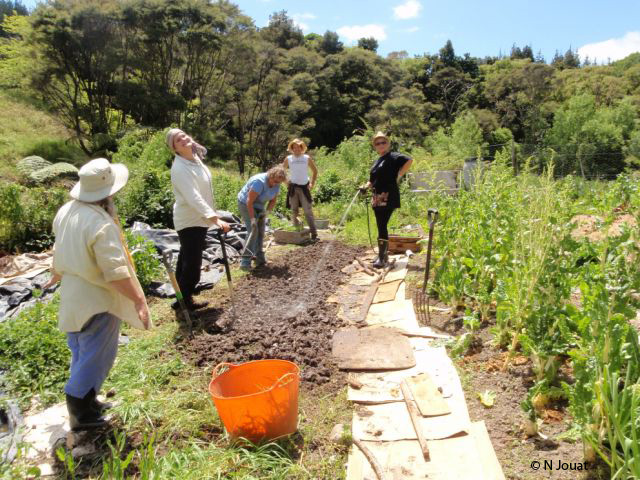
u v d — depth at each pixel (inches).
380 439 125.5
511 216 207.2
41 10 928.9
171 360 173.5
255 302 233.9
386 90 2326.5
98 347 131.0
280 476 114.0
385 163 267.9
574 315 135.6
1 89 1091.9
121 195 394.6
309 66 1900.8
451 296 207.2
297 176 356.2
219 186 488.7
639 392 104.7
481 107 2546.8
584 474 107.3
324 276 271.1
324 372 161.5
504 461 114.7
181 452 120.8
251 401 120.1
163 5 1109.7
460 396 141.3
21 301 249.1
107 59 993.5
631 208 219.3
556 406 132.6
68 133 995.9
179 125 1177.4
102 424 134.7
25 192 386.9
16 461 122.9
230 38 1331.2
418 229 358.0
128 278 127.6
